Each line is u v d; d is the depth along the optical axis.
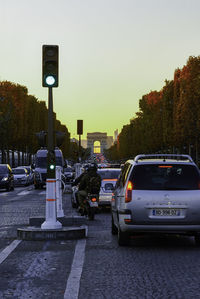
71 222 15.30
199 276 8.42
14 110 77.62
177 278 8.28
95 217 19.25
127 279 8.24
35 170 44.75
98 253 10.75
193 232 11.52
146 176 11.64
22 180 50.44
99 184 18.33
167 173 11.66
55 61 13.14
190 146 75.81
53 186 13.46
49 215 13.44
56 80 13.18
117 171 22.12
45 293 7.34
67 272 8.79
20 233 13.12
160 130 98.00
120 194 12.10
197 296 7.14
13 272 8.80
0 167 40.56
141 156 12.09
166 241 12.75
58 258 10.16
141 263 9.58
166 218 11.40
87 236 13.59
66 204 26.27
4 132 75.12
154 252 10.88
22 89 83.31
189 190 11.52
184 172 11.66
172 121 81.88
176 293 7.32
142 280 8.16
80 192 18.25
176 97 77.38
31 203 26.20
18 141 85.62
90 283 7.98
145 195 11.47
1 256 10.40
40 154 46.19
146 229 11.44
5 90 76.19
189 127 68.00
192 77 66.88
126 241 11.77
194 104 67.25
